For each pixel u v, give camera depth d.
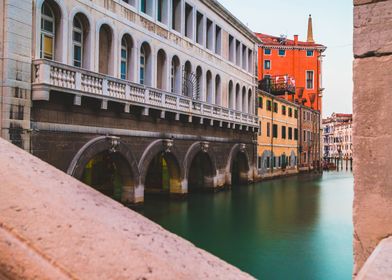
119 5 17.70
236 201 24.86
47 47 14.38
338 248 13.71
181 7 23.56
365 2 2.59
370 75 2.57
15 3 12.49
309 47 58.62
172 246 1.38
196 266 1.29
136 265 1.12
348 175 52.72
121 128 17.62
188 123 23.83
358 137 2.59
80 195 1.45
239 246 13.81
